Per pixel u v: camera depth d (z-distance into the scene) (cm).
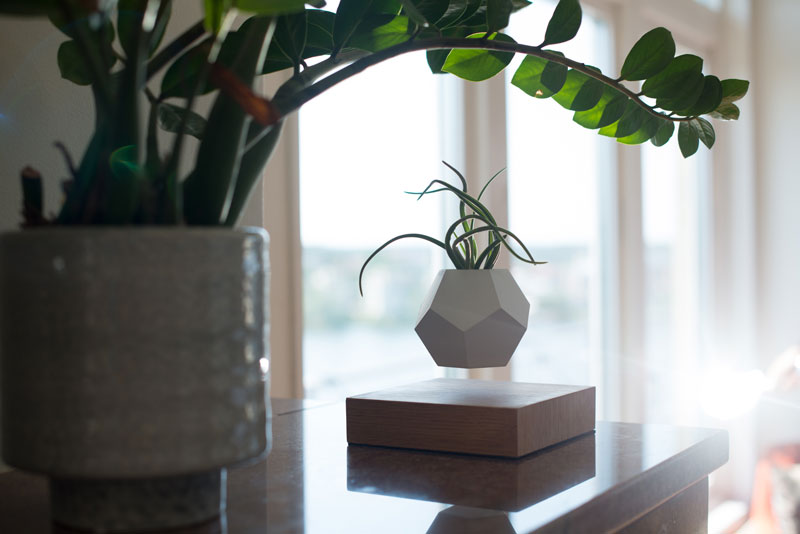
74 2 38
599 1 222
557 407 72
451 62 72
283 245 129
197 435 43
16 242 43
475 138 176
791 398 299
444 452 69
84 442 42
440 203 173
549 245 205
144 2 46
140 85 44
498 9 55
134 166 44
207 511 48
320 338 142
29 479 62
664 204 266
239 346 45
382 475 61
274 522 49
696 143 75
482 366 72
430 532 46
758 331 312
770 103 308
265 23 46
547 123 204
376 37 64
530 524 48
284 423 85
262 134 53
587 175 223
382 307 157
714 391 292
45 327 42
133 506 45
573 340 216
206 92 60
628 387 235
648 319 256
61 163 74
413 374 166
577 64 62
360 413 73
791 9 301
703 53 297
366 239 152
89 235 42
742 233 304
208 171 46
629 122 74
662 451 68
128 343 42
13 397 44
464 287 70
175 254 43
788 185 305
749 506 300
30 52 71
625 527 59
